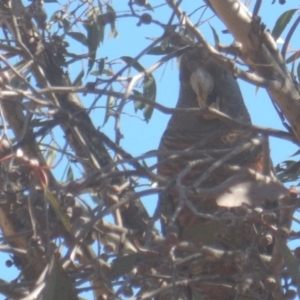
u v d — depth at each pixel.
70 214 6.52
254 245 6.47
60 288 5.60
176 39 6.77
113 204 6.01
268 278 6.34
